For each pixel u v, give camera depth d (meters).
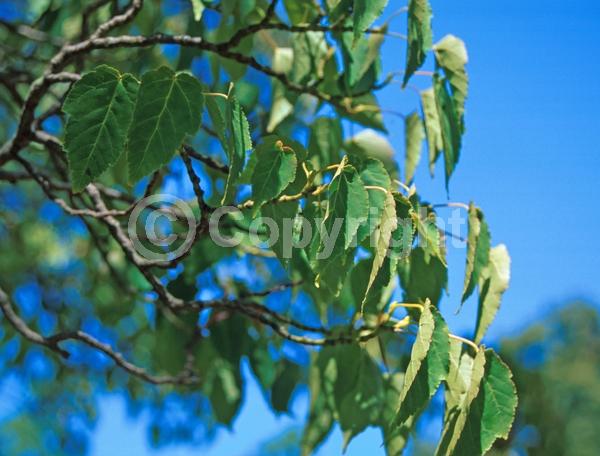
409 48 2.75
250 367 3.63
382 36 3.16
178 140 2.14
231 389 3.68
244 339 3.61
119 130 2.15
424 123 3.08
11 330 4.92
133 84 2.15
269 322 2.88
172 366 3.78
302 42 3.34
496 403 2.35
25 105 2.85
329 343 2.79
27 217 5.28
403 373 3.16
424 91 3.09
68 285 5.09
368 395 3.17
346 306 3.28
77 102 2.12
